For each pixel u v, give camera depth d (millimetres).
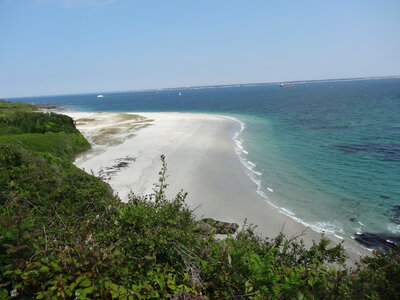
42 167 11055
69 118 33188
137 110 97312
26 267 3346
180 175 21203
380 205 16359
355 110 62094
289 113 63625
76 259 3305
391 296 4250
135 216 4605
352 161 24969
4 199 6801
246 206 16406
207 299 3441
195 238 4918
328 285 3947
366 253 11891
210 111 77688
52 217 5891
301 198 17531
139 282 3527
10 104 76250
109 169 22656
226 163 24688
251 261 3977
